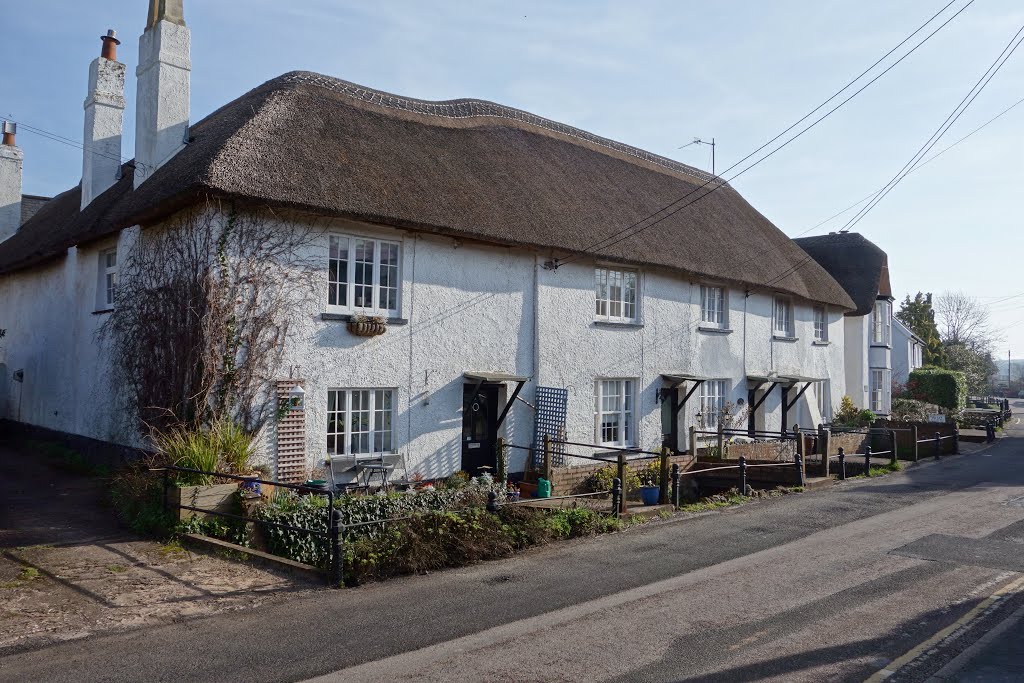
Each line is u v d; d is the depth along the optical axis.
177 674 5.78
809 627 7.16
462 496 12.17
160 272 13.03
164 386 12.37
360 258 13.76
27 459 15.77
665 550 10.72
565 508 12.60
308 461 12.70
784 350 24.55
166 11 14.57
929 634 6.97
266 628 6.94
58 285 17.33
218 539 9.92
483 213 14.94
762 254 23.72
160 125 14.32
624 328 18.41
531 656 6.30
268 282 12.36
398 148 15.18
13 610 7.17
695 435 19.58
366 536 10.19
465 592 8.37
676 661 6.21
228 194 11.41
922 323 67.31
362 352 13.46
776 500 15.50
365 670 5.93
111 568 8.66
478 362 15.30
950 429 25.34
